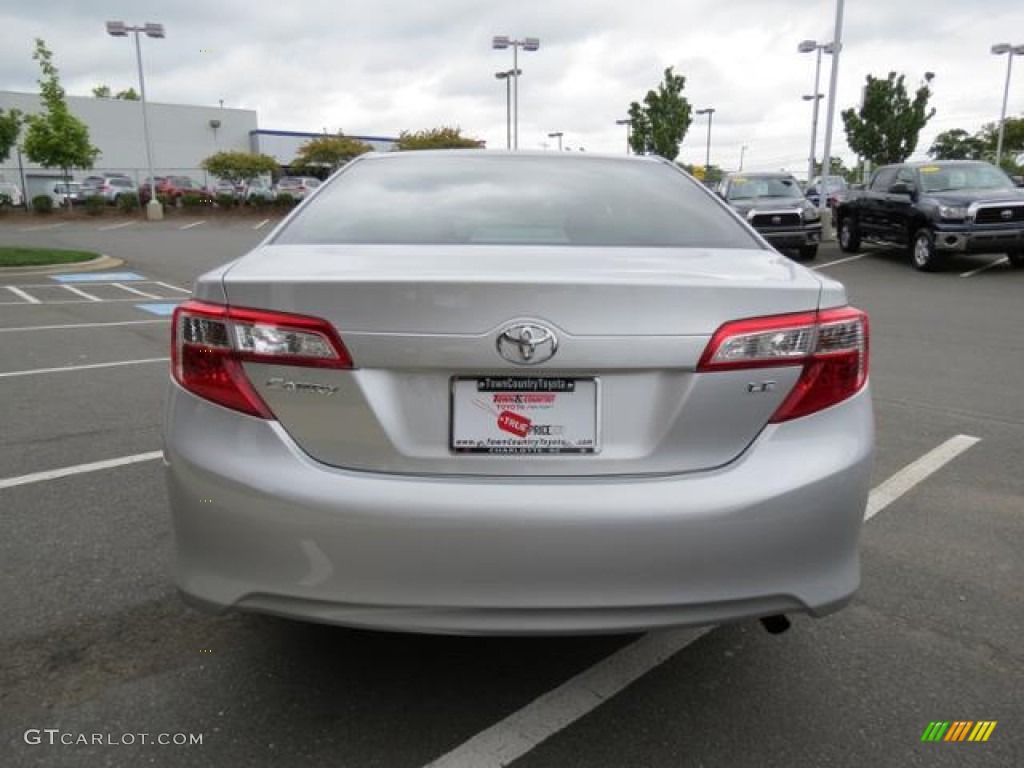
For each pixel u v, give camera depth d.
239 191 40.59
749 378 2.12
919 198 16.06
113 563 3.43
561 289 2.03
